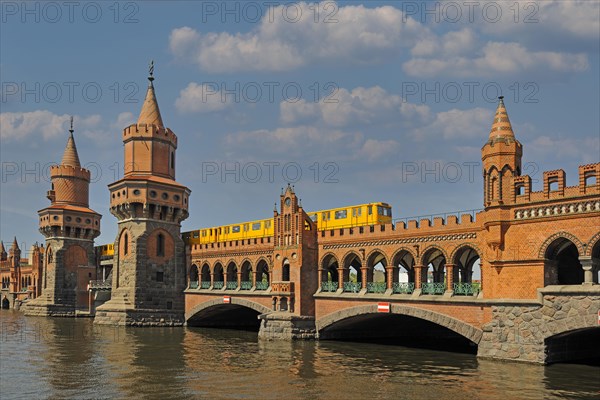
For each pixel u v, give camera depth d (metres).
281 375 42.03
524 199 46.22
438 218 53.97
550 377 39.38
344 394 35.72
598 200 41.84
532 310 44.81
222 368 45.19
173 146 93.81
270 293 68.56
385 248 59.06
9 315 116.12
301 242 66.12
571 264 52.03
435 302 52.59
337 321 63.16
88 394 35.97
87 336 69.56
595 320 41.00
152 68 94.81
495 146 47.91
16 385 38.66
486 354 47.69
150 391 36.75
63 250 112.31
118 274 87.56
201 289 85.12
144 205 85.88
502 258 47.22
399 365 46.25
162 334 72.81
